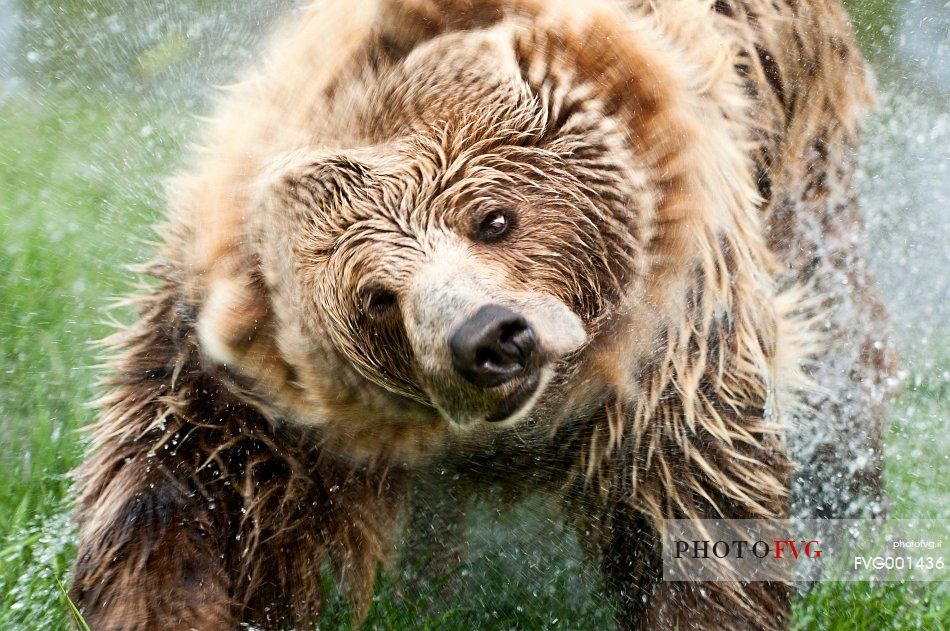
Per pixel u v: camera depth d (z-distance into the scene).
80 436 9.34
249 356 7.05
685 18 7.72
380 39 6.68
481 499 8.15
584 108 6.89
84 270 11.65
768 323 7.77
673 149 7.01
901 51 15.16
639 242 7.06
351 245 6.54
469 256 6.50
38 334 10.65
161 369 7.49
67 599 6.99
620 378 7.33
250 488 7.30
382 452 7.59
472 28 6.86
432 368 6.21
